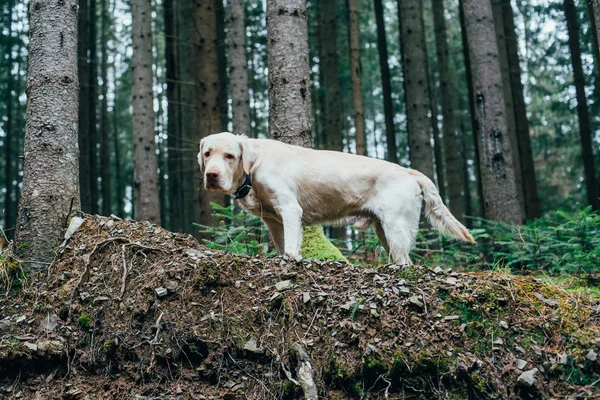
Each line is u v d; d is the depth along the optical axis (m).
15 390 3.79
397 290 3.62
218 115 14.00
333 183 4.64
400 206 4.61
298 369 3.36
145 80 11.54
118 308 3.96
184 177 17.33
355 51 14.05
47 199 4.58
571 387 3.05
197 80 14.58
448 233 4.84
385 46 17.28
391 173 4.72
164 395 3.55
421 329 3.38
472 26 9.34
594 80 17.86
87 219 4.66
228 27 12.05
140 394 3.60
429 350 3.27
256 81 22.48
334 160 4.75
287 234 4.43
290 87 6.21
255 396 3.42
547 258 6.42
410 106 13.34
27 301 4.22
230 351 3.59
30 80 4.80
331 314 3.56
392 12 29.06
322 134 19.56
